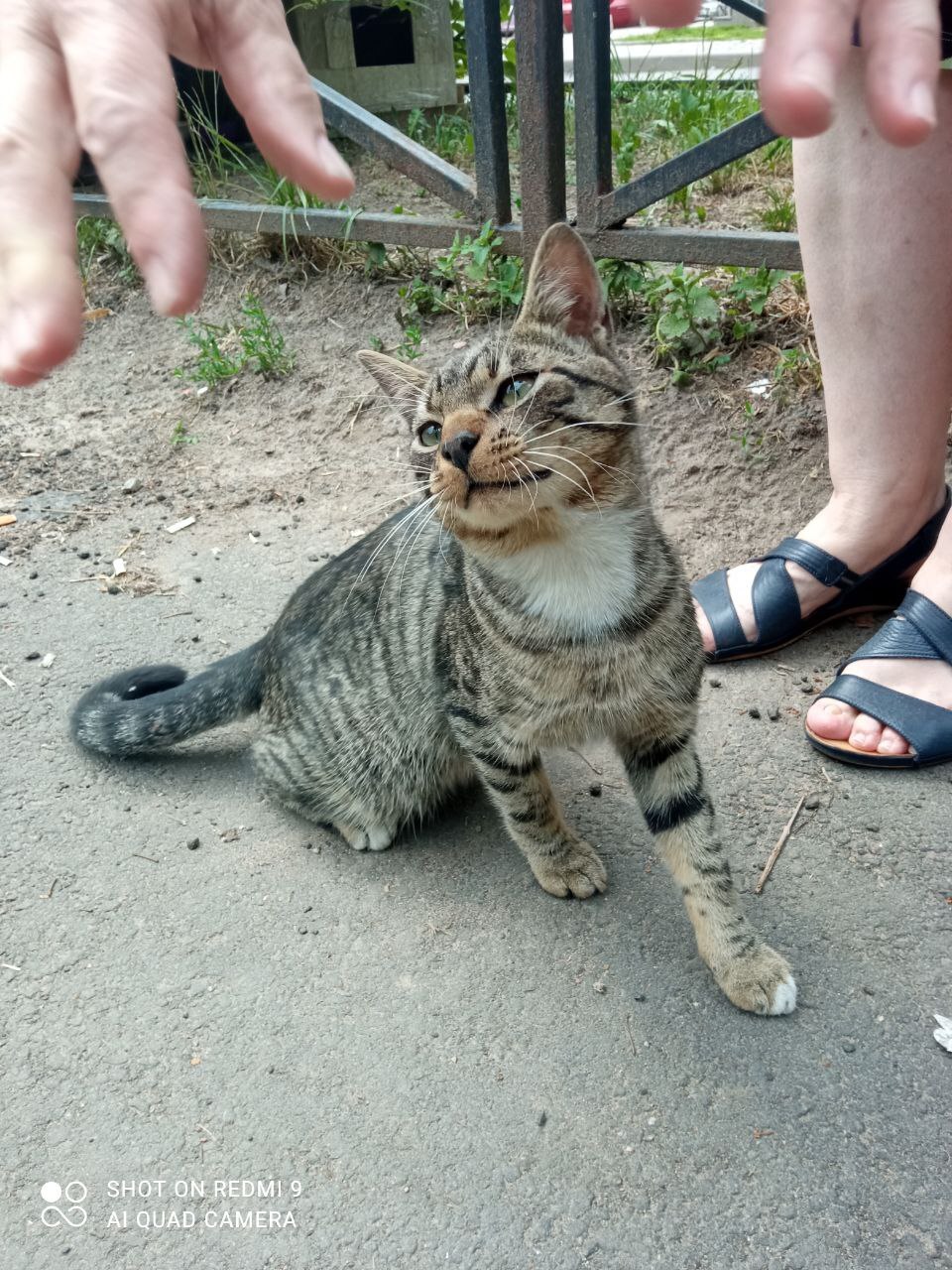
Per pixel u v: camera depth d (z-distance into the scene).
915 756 0.58
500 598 0.49
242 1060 0.46
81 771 0.64
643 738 0.52
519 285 0.96
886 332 0.60
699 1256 0.37
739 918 0.48
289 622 0.63
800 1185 0.39
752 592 0.68
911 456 0.64
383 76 1.36
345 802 0.58
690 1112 0.42
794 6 0.11
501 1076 0.44
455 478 0.45
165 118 0.14
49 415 1.07
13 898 0.55
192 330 1.10
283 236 1.10
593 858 0.54
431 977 0.49
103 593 0.81
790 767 0.60
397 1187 0.40
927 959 0.48
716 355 0.88
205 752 0.67
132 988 0.49
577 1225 0.38
